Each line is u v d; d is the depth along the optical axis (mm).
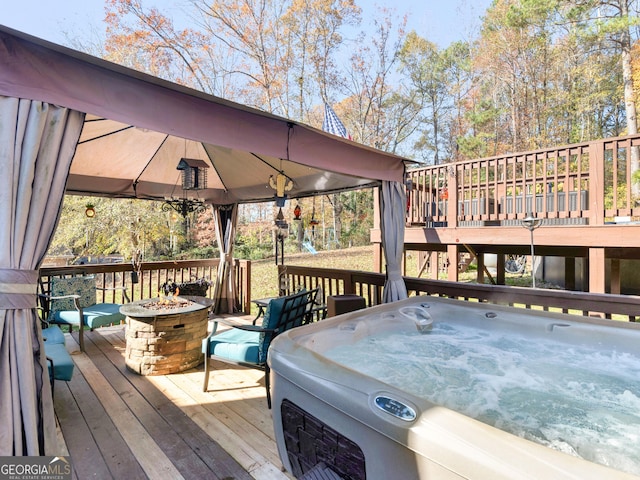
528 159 5125
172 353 3211
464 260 8891
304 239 14758
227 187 5277
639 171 7465
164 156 4070
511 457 987
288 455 1742
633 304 2549
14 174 1545
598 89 12703
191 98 2045
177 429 2285
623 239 4023
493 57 14266
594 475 905
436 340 2822
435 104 16969
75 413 2492
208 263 5766
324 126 4898
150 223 8805
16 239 1569
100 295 7574
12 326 1563
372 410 1277
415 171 6559
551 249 5574
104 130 3135
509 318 2832
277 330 2688
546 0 10727
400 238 3799
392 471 1215
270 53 13133
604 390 2084
